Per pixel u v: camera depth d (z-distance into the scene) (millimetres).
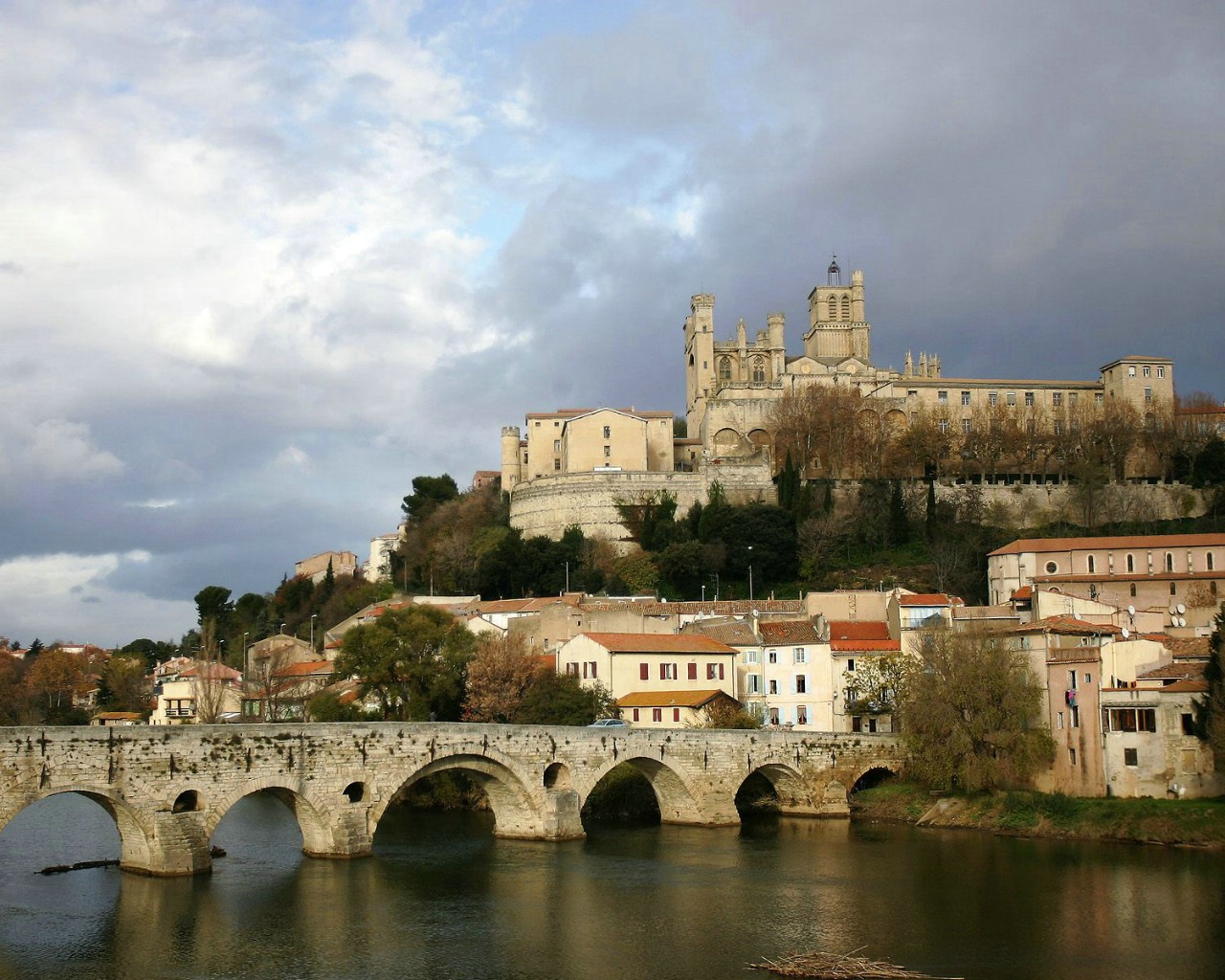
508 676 136625
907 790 125375
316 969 72062
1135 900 86375
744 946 77062
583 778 110625
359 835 97062
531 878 94875
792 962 72625
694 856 103688
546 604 182875
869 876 95625
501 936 79000
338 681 162750
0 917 81812
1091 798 111500
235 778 90188
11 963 72312
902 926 81062
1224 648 104625
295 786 93500
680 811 120188
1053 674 117938
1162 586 168625
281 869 95562
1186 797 108188
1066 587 170875
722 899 88500
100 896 87312
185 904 84500
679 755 116875
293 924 80875
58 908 83938
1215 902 85312
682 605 176375
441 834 115750
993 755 118375
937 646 122750
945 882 92812
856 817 124188
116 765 83938
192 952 74625
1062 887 90250
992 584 184125
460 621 167625
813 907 86188
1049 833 109250
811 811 124375
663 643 141125
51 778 80188
